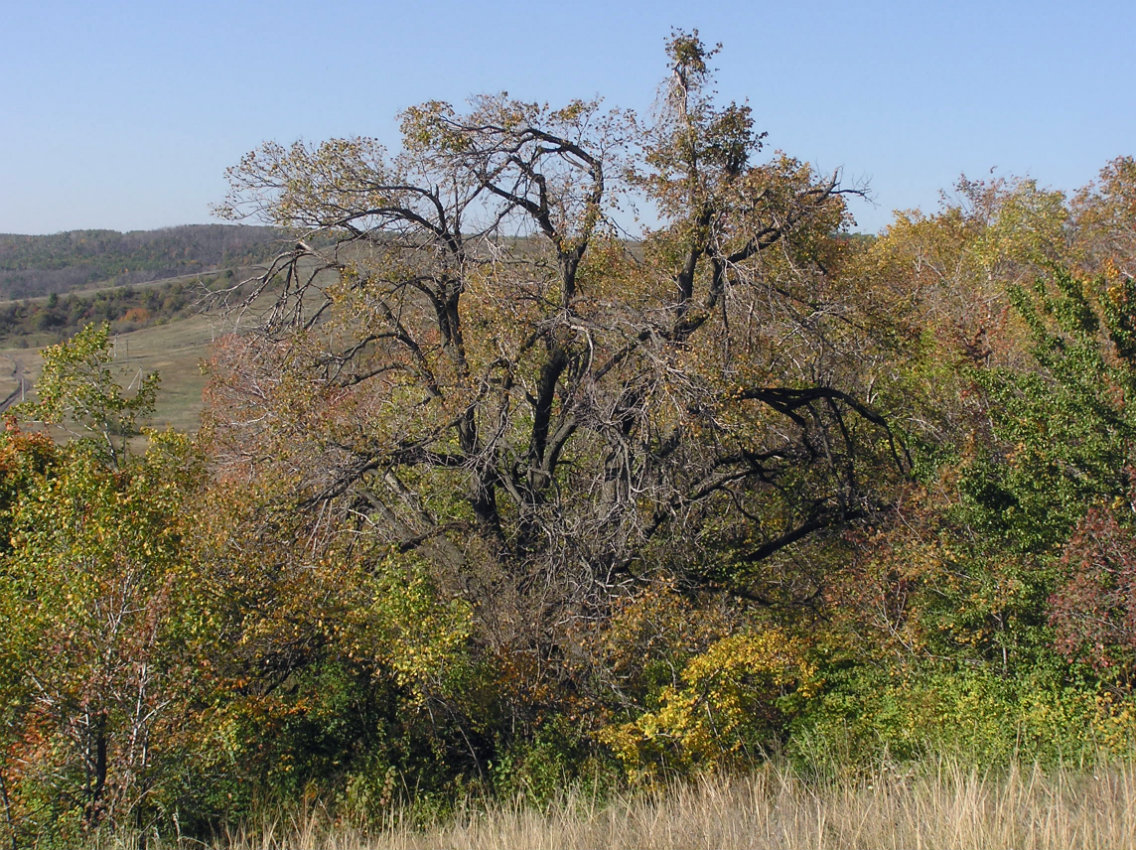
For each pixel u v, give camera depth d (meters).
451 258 17.72
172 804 12.70
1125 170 36.28
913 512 17.72
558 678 15.11
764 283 17.19
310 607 15.05
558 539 16.38
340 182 17.75
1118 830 7.89
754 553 19.19
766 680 15.04
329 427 17.19
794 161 17.59
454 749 15.23
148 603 11.98
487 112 17.83
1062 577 14.38
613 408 16.59
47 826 11.38
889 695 14.66
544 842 9.77
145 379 22.02
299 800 13.80
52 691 11.59
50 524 13.86
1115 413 14.16
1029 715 12.85
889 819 8.65
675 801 11.77
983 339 19.98
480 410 18.09
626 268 18.81
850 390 21.06
